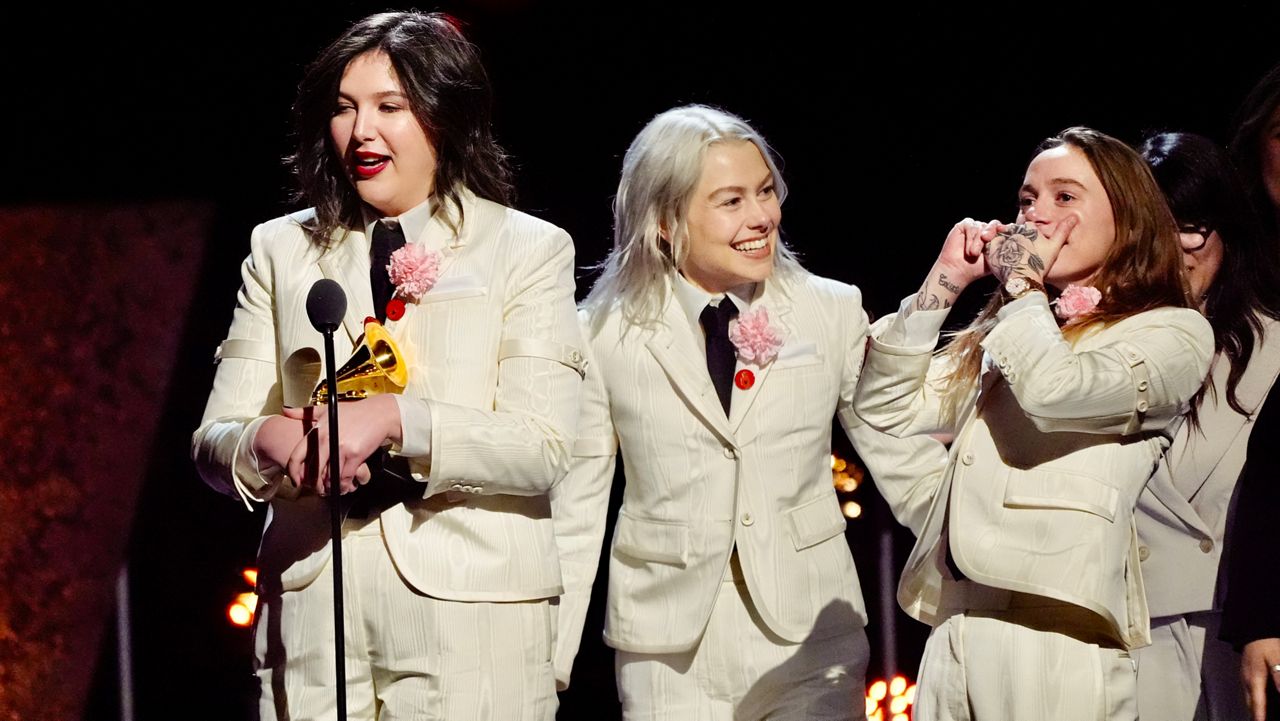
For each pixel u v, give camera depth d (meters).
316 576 9.50
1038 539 9.96
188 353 22.58
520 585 9.57
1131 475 10.19
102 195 22.28
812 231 20.33
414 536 9.45
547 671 9.78
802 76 19.91
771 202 12.29
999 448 10.38
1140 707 12.50
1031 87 19.12
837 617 12.07
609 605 12.38
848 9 19.59
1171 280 10.67
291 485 9.34
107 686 22.38
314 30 20.77
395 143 9.77
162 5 20.88
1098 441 10.19
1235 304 12.65
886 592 19.84
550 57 20.14
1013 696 9.94
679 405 12.12
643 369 12.21
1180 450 12.59
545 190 20.44
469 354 9.66
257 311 10.12
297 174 10.27
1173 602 12.38
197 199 22.25
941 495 10.64
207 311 22.53
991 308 11.48
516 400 9.66
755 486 12.02
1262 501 10.42
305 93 10.00
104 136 21.80
